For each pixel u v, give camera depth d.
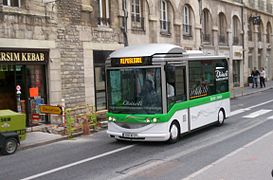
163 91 12.04
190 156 10.47
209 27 33.16
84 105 18.67
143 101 12.21
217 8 34.09
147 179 8.39
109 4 21.30
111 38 21.19
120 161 10.27
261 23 44.75
